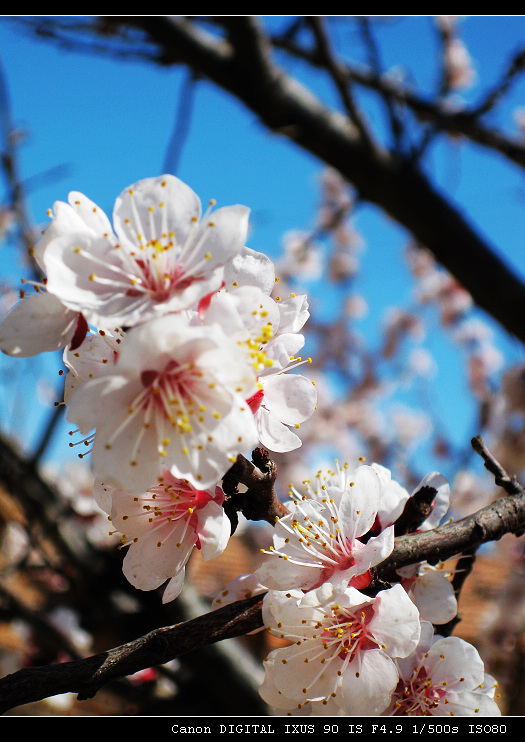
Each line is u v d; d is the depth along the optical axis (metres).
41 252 0.15
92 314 0.14
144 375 0.15
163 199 0.15
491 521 0.16
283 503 0.16
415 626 0.15
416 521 0.17
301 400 0.16
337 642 0.16
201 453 0.14
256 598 0.15
